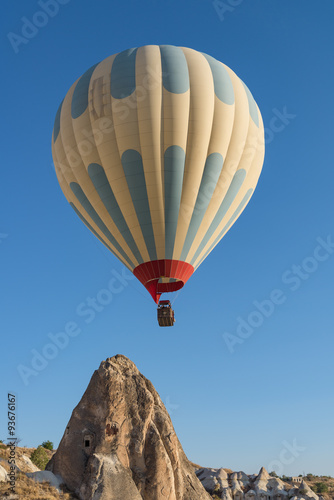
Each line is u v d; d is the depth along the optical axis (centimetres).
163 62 3934
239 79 4216
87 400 4100
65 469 3844
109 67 3981
